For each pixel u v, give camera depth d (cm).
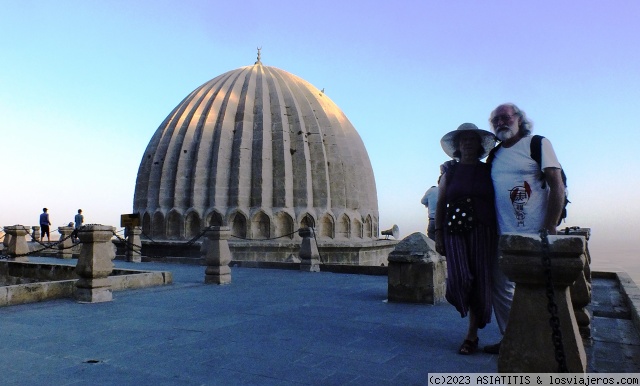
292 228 2245
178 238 2283
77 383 386
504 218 458
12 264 1239
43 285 840
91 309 749
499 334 567
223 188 2275
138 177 2583
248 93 2544
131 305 788
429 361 452
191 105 2628
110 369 425
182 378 399
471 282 476
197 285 1079
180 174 2347
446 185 508
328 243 2256
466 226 478
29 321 650
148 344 516
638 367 433
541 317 281
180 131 2503
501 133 460
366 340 536
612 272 1280
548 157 430
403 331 584
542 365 277
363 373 414
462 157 505
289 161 2350
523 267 283
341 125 2681
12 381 390
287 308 756
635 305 688
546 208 437
